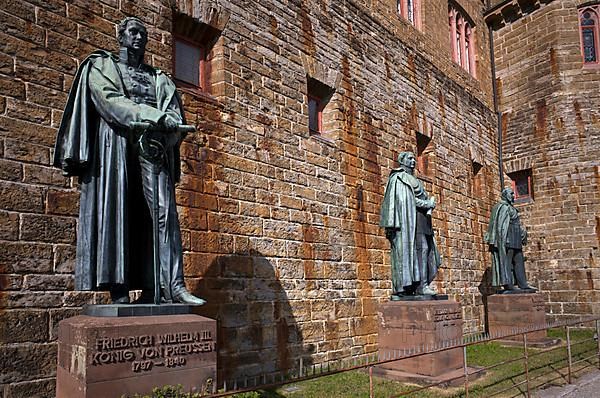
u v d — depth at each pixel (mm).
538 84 22438
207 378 5133
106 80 5309
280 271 11133
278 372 10680
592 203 20609
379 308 10742
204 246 9609
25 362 6898
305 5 13086
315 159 12617
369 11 15742
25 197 7215
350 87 14305
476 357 12391
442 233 18000
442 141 18844
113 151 5242
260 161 11062
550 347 14141
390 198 10984
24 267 7074
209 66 10719
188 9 10078
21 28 7500
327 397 8562
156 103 5695
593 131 20969
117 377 4516
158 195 5387
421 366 9875
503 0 23328
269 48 11773
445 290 17672
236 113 10688
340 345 12398
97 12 8516
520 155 22750
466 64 22312
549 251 21359
